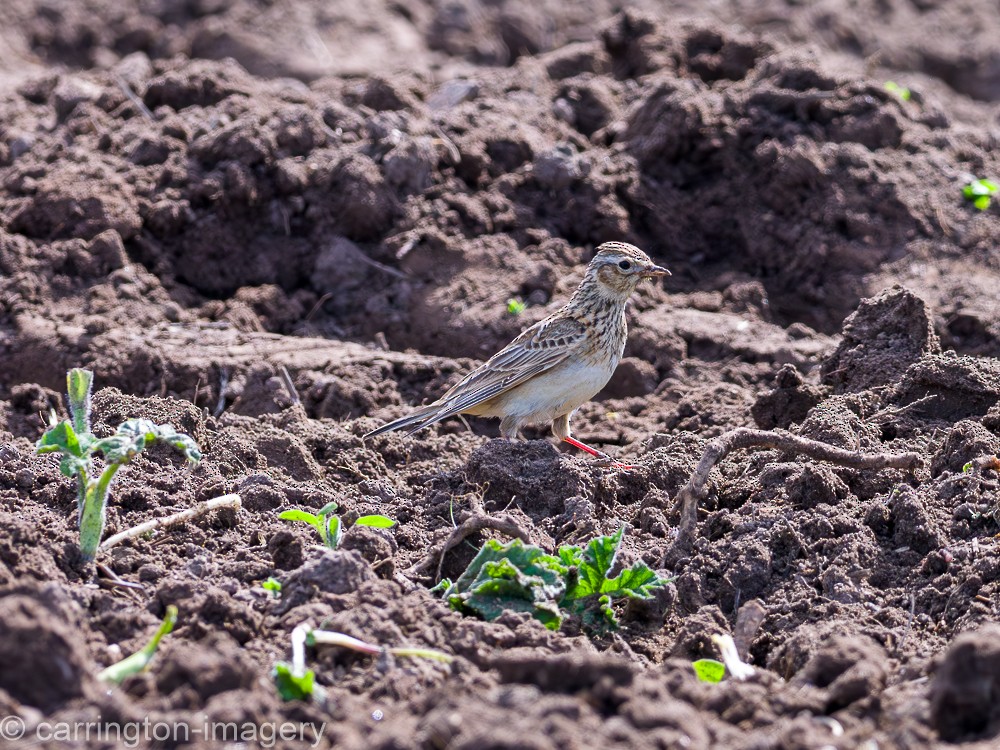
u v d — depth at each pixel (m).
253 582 8.70
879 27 28.94
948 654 6.67
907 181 17.41
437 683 7.17
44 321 15.02
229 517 9.71
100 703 6.37
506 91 19.88
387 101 18.53
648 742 6.18
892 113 18.20
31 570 8.02
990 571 8.49
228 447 11.30
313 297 16.41
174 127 17.56
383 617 7.75
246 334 15.20
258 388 14.12
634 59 21.03
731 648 8.02
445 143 17.53
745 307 16.42
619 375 14.91
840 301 16.64
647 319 15.61
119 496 9.91
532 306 15.82
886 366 12.42
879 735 6.61
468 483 10.91
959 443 10.21
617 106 19.72
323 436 12.02
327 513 9.49
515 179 17.55
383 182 16.91
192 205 16.59
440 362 14.97
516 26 28.31
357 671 7.34
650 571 8.64
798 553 9.30
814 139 17.86
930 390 11.67
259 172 16.95
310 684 6.86
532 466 10.91
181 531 9.42
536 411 12.89
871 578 8.95
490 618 8.13
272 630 7.82
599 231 17.44
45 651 6.39
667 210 17.83
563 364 12.76
